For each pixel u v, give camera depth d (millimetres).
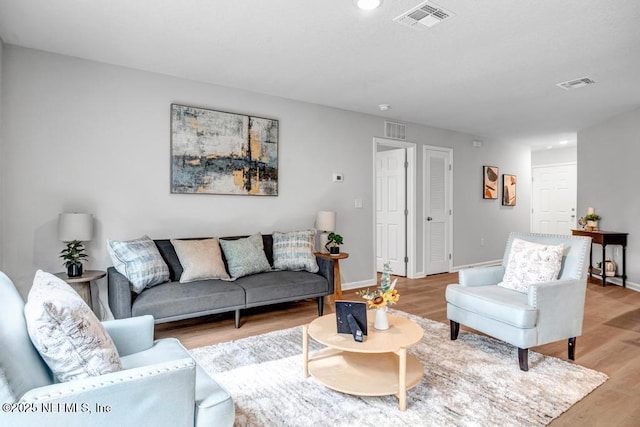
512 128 5984
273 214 4273
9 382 1056
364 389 2006
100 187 3289
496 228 6949
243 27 2617
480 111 4938
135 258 2938
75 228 2939
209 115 3801
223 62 3266
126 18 2500
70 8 2371
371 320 2496
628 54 3082
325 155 4684
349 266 4945
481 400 2090
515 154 7254
